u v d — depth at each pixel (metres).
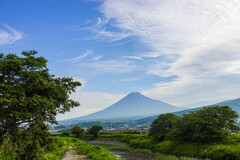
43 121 16.62
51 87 16.36
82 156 23.23
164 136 46.22
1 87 12.68
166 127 46.69
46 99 15.24
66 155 24.06
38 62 16.16
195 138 34.22
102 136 82.75
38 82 15.24
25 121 15.55
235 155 23.95
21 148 15.07
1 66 13.52
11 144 14.42
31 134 16.50
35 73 14.98
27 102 13.38
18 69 14.02
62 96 17.84
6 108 13.08
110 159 20.12
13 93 13.34
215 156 26.47
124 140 66.00
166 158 29.83
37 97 14.45
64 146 31.83
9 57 14.78
